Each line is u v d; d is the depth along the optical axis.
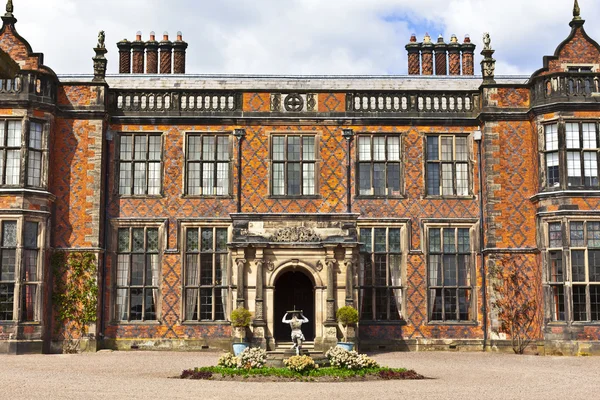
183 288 26.64
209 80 30.77
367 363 18.80
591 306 24.92
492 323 26.08
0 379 16.56
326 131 27.69
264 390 15.22
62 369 19.41
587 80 26.06
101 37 27.66
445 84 30.94
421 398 14.09
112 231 26.83
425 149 27.66
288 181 27.44
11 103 25.12
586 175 25.61
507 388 15.85
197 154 27.58
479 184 27.44
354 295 24.31
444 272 27.12
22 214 24.56
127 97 27.66
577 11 27.56
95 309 25.77
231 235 26.94
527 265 26.27
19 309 24.30
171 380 16.98
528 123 27.08
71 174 26.44
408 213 27.33
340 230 24.72
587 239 25.09
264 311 24.08
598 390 15.63
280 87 30.48
